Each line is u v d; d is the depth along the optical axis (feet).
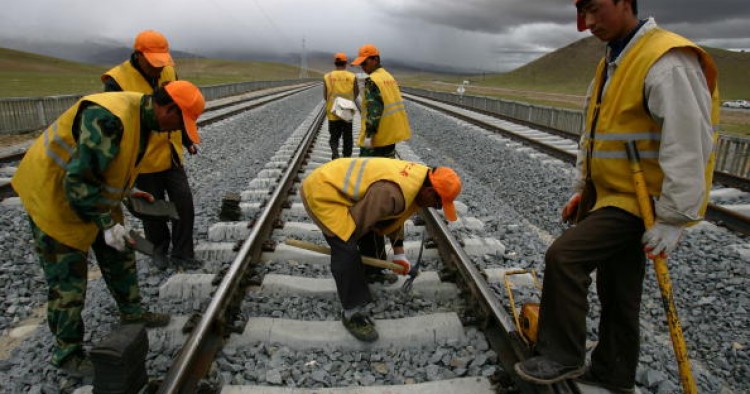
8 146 31.71
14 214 17.69
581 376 8.71
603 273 8.14
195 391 8.16
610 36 6.84
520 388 8.33
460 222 17.11
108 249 9.35
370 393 8.42
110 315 11.11
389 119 18.16
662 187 6.36
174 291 12.00
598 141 7.28
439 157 34.04
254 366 9.20
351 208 9.77
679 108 6.06
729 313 12.34
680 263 15.02
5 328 11.16
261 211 16.60
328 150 33.35
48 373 9.02
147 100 8.20
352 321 10.03
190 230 13.39
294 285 12.06
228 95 97.81
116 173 8.03
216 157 31.14
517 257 14.62
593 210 7.43
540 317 7.61
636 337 8.07
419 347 10.07
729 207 20.42
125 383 7.23
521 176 26.99
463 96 79.41
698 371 10.10
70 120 7.86
